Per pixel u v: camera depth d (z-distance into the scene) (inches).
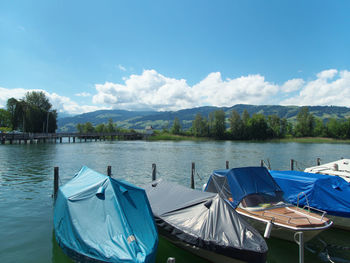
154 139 4692.4
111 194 311.1
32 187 667.4
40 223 422.3
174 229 316.5
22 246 339.0
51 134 2696.9
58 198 373.1
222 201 326.6
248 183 405.1
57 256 310.5
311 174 477.1
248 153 1844.2
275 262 314.0
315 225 328.5
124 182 348.5
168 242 345.1
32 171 907.4
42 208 499.5
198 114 5157.5
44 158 1304.1
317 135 4667.8
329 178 442.6
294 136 4736.7
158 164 1192.2
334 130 4453.7
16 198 564.4
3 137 2203.5
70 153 1614.2
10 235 374.0
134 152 1830.7
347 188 432.1
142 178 840.3
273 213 362.6
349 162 642.8
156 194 401.7
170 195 385.4
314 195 420.5
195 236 295.1
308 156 1642.5
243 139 4709.6
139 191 333.1
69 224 296.4
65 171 925.8
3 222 424.8
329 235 398.0
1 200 548.7
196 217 319.0
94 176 386.9
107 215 289.0
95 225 281.9
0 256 311.3
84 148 2095.2
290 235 336.8
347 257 330.6
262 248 269.1
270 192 406.9
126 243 255.4
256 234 291.3
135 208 306.5
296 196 437.1
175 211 342.0
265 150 2165.4
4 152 1560.0
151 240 272.8
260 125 4623.5
